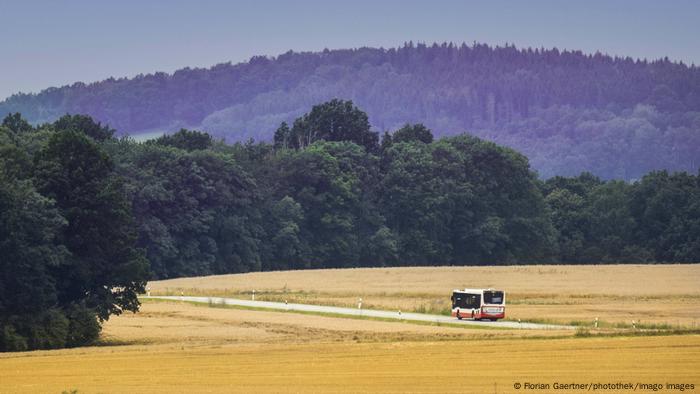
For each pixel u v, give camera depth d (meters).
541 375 132.38
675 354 152.12
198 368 142.25
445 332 193.50
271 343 177.00
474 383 126.38
